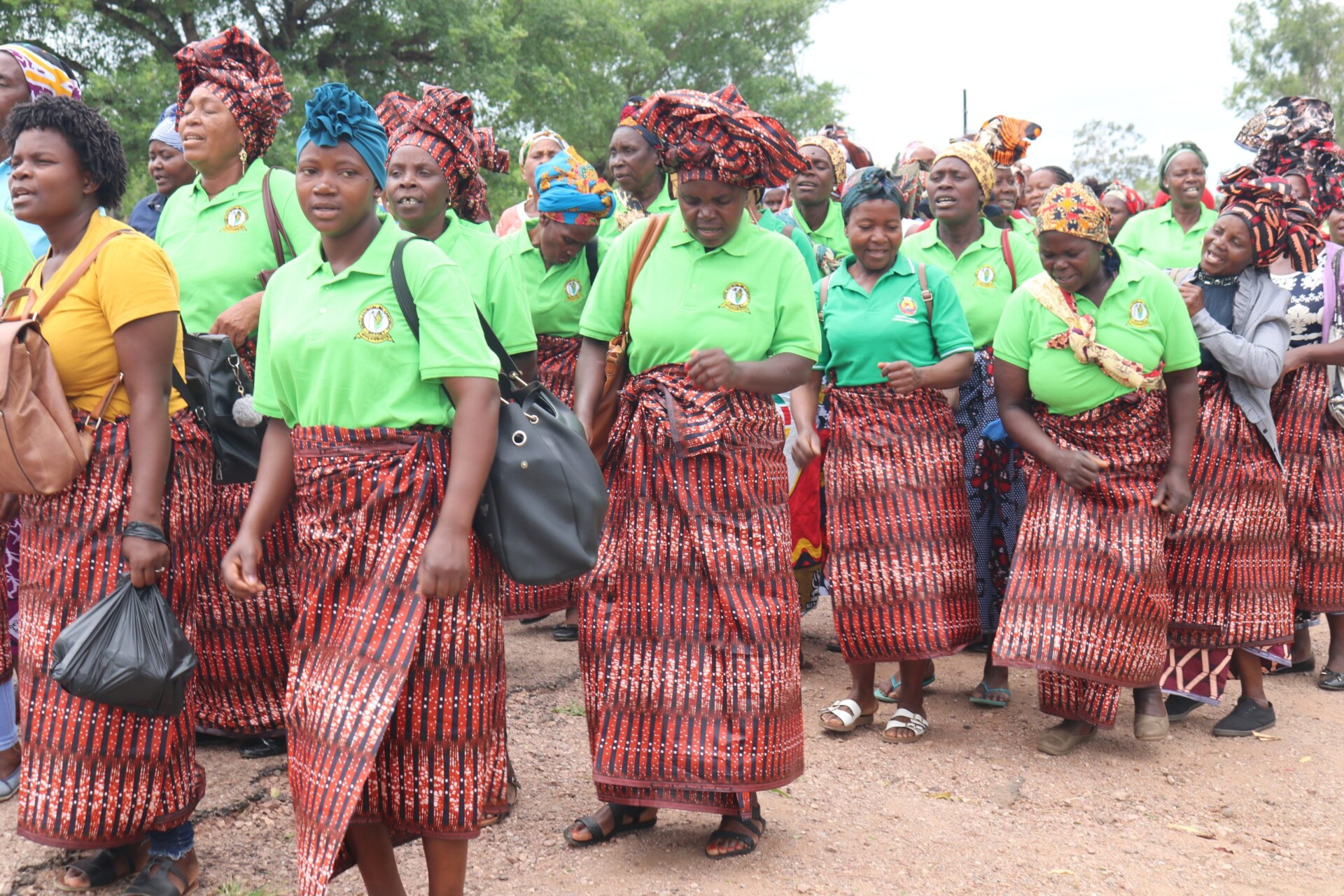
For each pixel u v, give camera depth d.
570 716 4.80
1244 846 3.93
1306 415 5.68
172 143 5.10
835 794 4.20
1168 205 7.73
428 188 3.97
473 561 2.84
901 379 4.61
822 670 5.82
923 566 4.74
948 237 5.56
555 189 4.81
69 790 3.05
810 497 5.68
